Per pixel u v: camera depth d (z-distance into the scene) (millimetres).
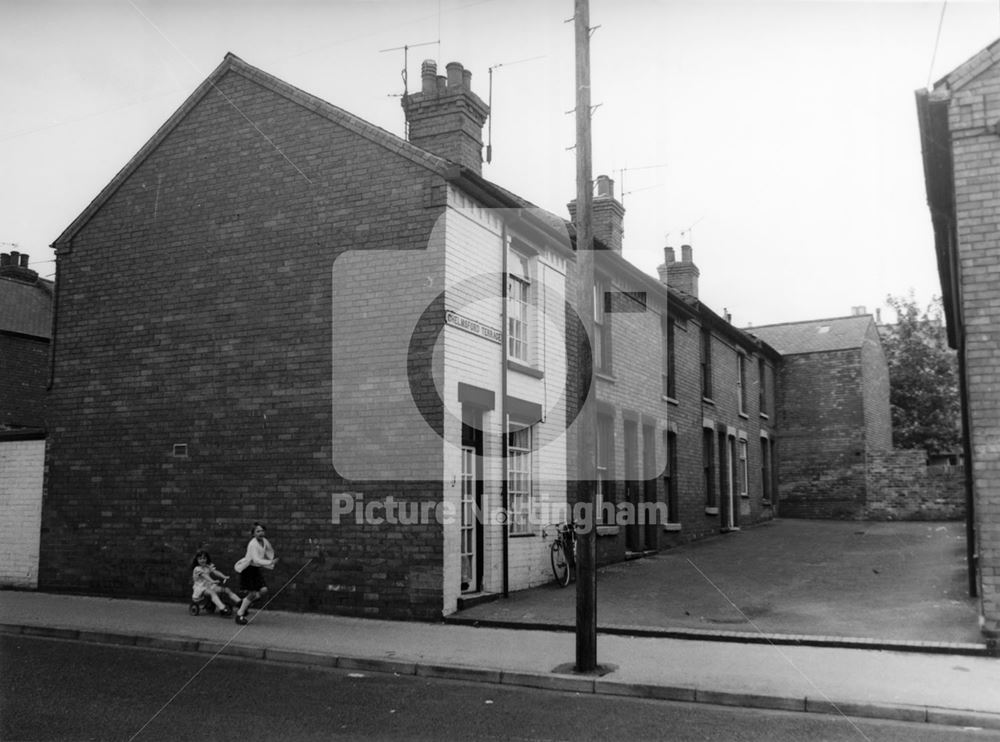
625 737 6691
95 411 14250
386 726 6945
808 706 7531
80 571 14023
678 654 9430
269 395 12906
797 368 31031
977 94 9805
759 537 22250
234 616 11805
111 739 6555
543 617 11414
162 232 14086
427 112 13883
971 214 9703
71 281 14766
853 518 28984
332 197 12820
